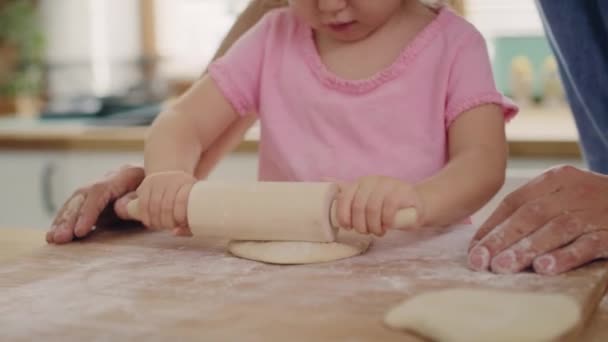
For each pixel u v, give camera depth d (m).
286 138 1.00
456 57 0.94
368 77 0.98
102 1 2.46
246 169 1.72
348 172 0.96
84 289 0.63
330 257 0.72
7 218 1.98
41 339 0.52
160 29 2.49
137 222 0.90
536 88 2.16
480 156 0.84
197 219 0.77
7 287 0.65
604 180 0.73
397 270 0.67
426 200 0.76
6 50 2.53
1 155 1.96
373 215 0.71
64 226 0.83
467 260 0.69
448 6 1.03
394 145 0.96
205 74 1.06
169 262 0.73
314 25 0.93
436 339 0.50
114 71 2.48
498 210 0.74
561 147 1.51
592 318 0.58
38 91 2.50
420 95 0.96
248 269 0.69
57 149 1.91
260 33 1.06
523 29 2.13
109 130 1.89
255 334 0.52
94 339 0.52
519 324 0.49
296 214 0.72
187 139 0.96
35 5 2.51
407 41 0.98
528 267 0.66
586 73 0.96
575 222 0.67
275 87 1.02
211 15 2.44
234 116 1.04
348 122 0.97
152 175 0.82
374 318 0.54
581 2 0.94
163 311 0.57
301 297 0.60
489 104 0.90
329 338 0.50
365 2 0.88
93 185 0.87
